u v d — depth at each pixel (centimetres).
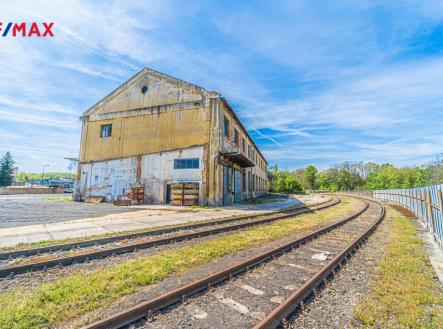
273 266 475
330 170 7831
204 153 1780
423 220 1047
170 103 1986
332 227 907
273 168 6069
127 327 267
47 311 289
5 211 1221
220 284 386
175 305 318
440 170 5009
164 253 541
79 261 489
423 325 280
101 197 2092
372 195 3988
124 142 2109
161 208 1529
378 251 600
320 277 401
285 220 1095
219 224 947
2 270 404
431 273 441
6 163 7044
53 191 4231
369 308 314
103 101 2294
